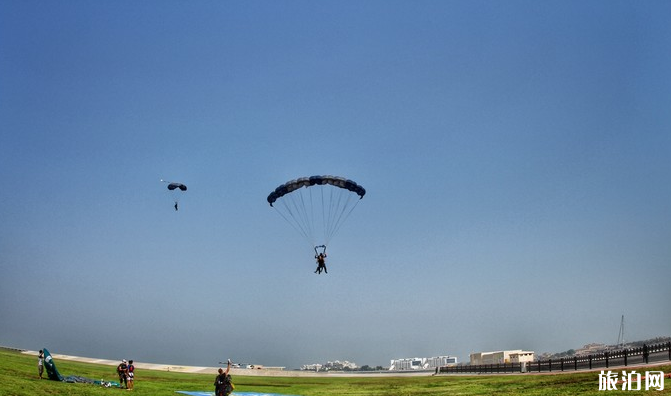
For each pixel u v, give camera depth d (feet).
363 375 364.58
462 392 173.47
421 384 223.71
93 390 143.95
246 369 349.41
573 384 161.17
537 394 147.23
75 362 293.23
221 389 114.42
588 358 217.36
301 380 278.05
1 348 322.14
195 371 323.16
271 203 212.23
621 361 202.69
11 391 123.54
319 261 192.95
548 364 237.66
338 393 185.78
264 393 182.91
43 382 145.18
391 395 174.19
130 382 159.84
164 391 161.79
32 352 321.73
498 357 387.14
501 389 173.78
